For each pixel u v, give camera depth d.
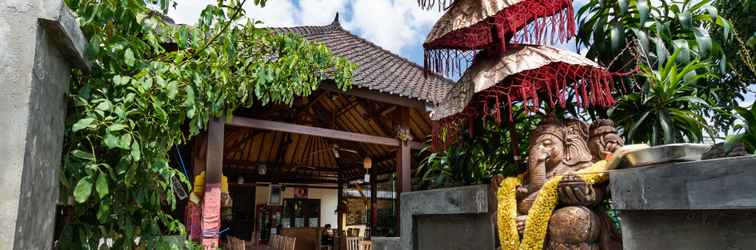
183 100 2.40
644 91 3.20
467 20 2.73
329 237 11.61
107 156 2.11
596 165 2.38
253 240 11.03
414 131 8.27
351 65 4.03
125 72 2.24
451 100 2.91
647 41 3.39
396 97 6.67
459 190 3.01
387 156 10.12
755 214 1.72
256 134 9.48
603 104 2.58
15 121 1.43
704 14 3.69
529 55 2.59
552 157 2.52
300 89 3.50
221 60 2.82
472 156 4.17
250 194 12.83
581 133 2.58
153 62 2.26
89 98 1.99
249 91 3.19
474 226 2.94
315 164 12.20
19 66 1.46
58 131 1.77
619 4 3.38
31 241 1.53
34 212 1.54
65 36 1.62
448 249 3.14
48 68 1.62
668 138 3.05
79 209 2.03
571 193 2.27
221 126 5.19
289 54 3.33
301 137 10.92
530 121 3.76
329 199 14.14
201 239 4.81
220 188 5.04
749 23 4.42
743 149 1.85
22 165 1.41
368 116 8.05
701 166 1.82
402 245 3.45
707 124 3.23
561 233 2.28
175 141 2.74
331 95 7.23
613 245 2.32
